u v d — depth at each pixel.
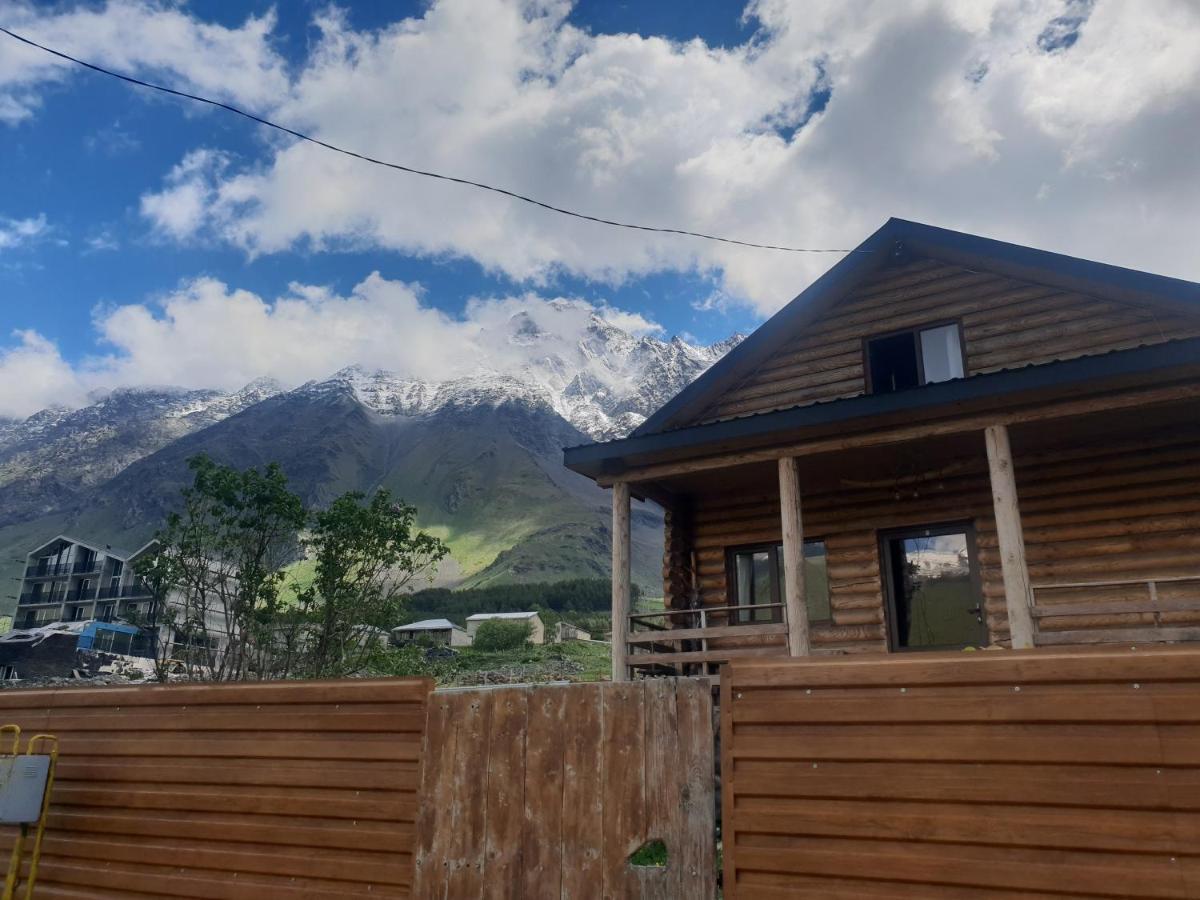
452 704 5.37
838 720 4.39
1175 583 10.10
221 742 5.95
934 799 4.12
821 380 12.65
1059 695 4.05
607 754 4.90
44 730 6.65
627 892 4.65
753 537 13.05
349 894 5.21
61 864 6.17
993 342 11.59
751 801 4.43
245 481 19.08
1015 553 8.90
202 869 5.68
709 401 13.29
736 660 4.69
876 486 12.26
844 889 4.15
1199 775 3.78
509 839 4.97
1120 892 3.75
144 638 49.12
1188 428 10.43
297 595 19.62
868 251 12.36
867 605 11.92
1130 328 10.81
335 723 5.64
